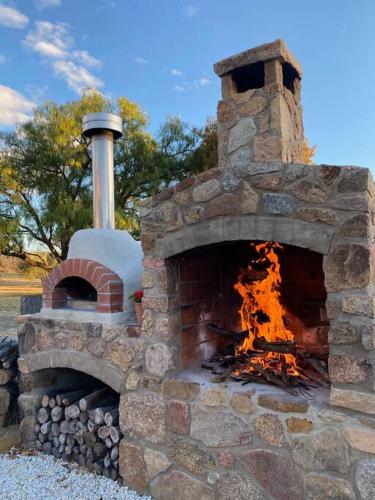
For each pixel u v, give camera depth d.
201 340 3.18
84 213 10.81
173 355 2.77
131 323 3.23
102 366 3.11
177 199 2.65
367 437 1.98
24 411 3.62
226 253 3.54
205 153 12.68
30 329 3.59
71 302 3.62
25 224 11.42
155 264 2.77
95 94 12.51
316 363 2.65
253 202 2.32
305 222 2.16
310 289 3.10
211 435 2.50
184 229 2.61
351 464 2.03
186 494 2.59
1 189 11.08
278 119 2.60
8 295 16.80
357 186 2.03
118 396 3.56
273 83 2.64
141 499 2.73
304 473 2.16
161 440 2.73
